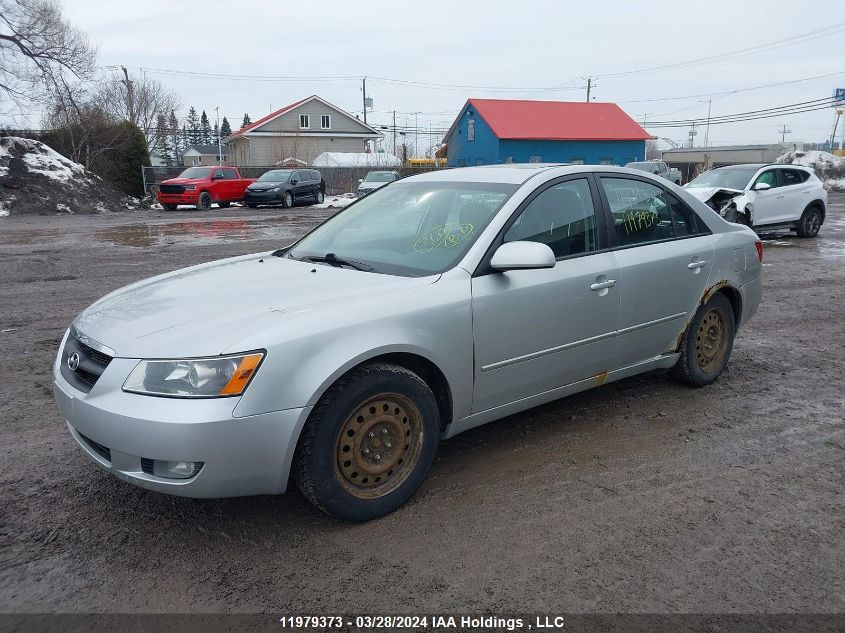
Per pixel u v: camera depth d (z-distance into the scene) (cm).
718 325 508
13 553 296
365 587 274
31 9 2803
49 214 2436
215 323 300
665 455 396
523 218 382
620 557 294
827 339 667
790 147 5981
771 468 381
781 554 297
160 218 2225
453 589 273
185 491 280
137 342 295
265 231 1711
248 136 5816
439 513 330
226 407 275
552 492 351
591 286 400
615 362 434
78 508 334
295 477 305
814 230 1569
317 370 292
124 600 266
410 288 336
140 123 5816
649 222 455
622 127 4844
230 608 261
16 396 492
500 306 358
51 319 737
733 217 1427
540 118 4731
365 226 429
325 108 6106
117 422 280
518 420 448
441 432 359
